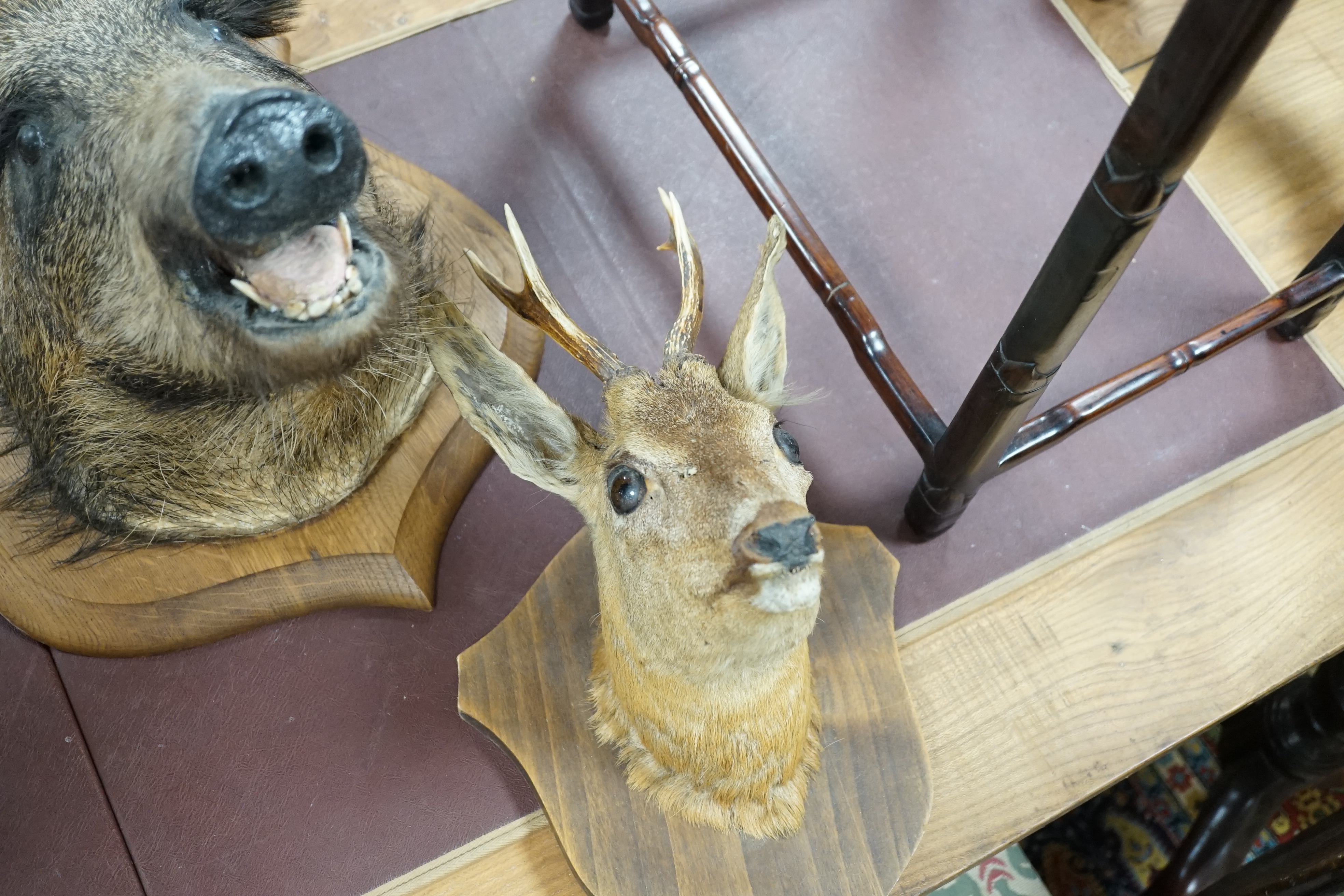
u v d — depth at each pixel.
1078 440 0.95
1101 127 1.07
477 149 1.05
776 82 1.08
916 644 0.89
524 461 0.68
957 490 0.84
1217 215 1.03
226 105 0.58
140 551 0.87
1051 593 0.90
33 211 0.71
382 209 0.85
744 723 0.69
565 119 1.06
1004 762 0.85
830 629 0.82
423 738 0.86
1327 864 0.90
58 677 0.88
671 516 0.60
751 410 0.63
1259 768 1.12
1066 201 1.03
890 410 0.87
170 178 0.61
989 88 1.08
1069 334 0.65
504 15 1.11
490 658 0.80
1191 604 0.90
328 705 0.87
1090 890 1.21
